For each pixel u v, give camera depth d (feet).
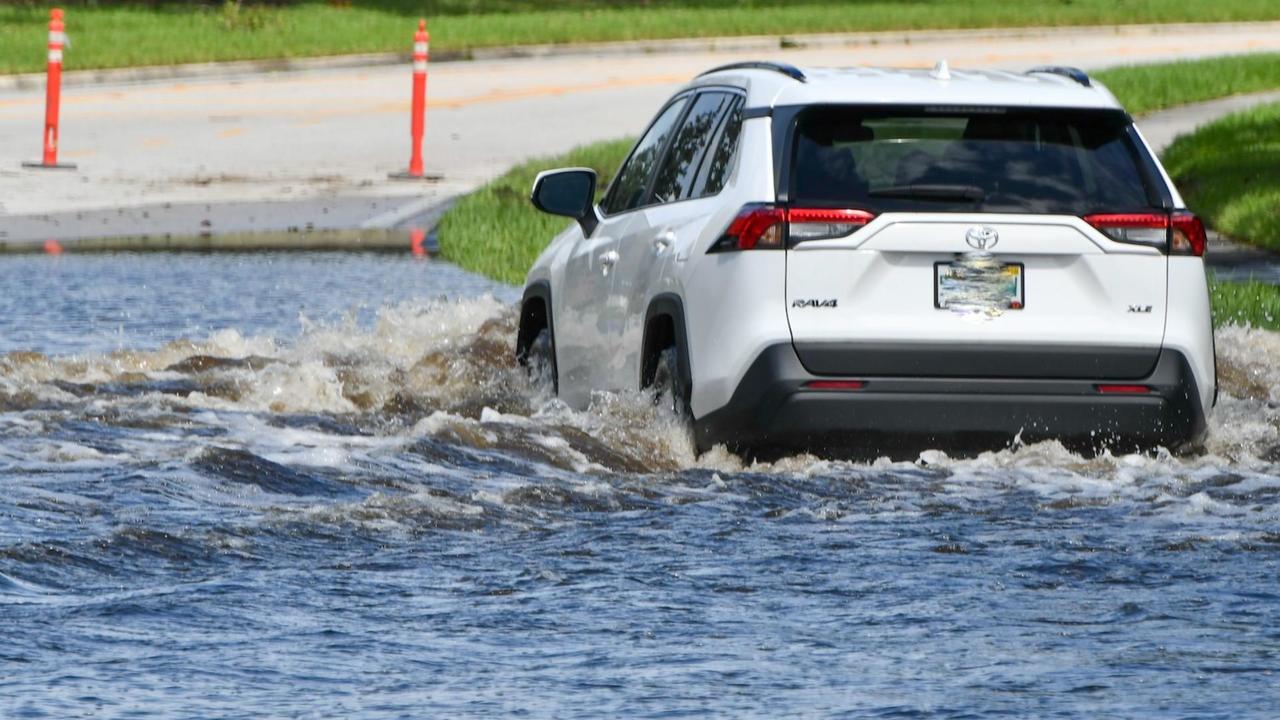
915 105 89.15
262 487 82.38
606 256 103.04
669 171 100.89
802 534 75.97
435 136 340.18
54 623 60.95
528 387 117.29
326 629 61.31
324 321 155.74
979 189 87.66
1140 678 55.57
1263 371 118.32
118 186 277.85
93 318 155.12
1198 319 89.15
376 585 67.26
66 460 86.33
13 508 76.07
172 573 68.28
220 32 518.37
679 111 104.42
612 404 96.53
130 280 184.65
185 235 231.30
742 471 88.79
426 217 252.83
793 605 64.95
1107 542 74.13
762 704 53.01
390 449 90.27
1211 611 63.82
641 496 82.64
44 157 295.89
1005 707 52.54
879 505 80.84
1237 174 256.93
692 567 70.49
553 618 63.10
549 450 91.04
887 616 63.52
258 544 72.64
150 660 57.11
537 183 109.09
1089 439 88.12
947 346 86.58
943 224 86.74
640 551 73.00
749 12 604.90
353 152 319.06
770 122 89.66
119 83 439.22
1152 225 88.33
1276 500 82.02
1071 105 89.71
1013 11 627.87
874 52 534.78
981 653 58.70
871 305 86.69
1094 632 61.26
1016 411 87.04
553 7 652.89
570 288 108.58
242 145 325.62
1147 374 87.92
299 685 54.75
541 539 74.90
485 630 61.52
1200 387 88.89
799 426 86.33
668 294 92.43
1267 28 642.63
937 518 78.84
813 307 86.43
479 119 364.79
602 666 57.11
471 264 203.00
